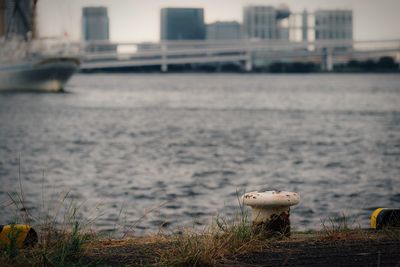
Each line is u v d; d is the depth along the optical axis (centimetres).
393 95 15750
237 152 4812
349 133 6391
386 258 957
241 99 14038
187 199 2725
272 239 1084
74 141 5753
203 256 955
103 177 3478
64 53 17475
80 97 15288
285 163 4128
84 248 1035
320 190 2992
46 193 2853
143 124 7662
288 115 9125
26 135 6347
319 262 942
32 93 17100
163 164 4097
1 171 3778
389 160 4247
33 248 1034
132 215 2227
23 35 17338
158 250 1027
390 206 2572
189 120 8262
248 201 1096
